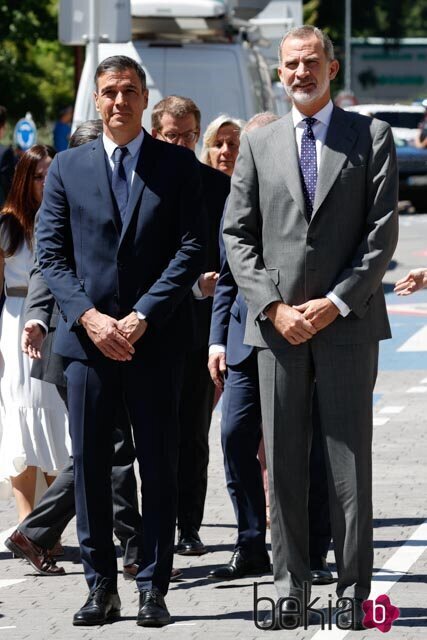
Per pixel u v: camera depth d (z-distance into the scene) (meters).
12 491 20.31
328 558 18.27
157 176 15.26
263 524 17.50
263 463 19.94
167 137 18.89
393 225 14.62
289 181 14.66
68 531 20.28
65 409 19.20
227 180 18.66
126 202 15.24
